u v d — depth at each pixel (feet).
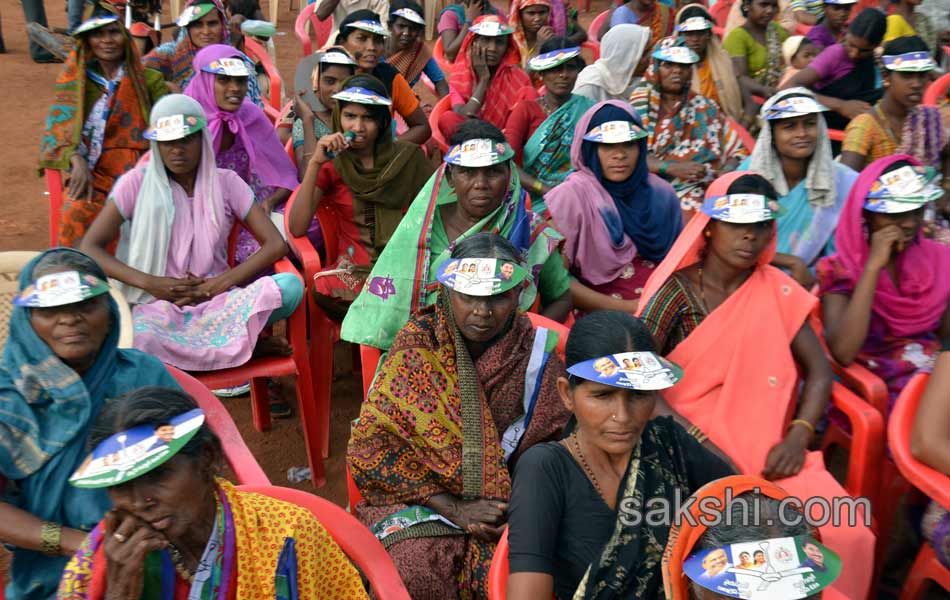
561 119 17.43
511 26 22.11
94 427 6.24
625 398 7.54
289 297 12.61
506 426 9.78
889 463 11.17
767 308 10.60
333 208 15.05
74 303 8.19
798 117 13.58
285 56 37.78
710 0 32.68
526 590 7.50
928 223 13.79
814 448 12.03
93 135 16.05
